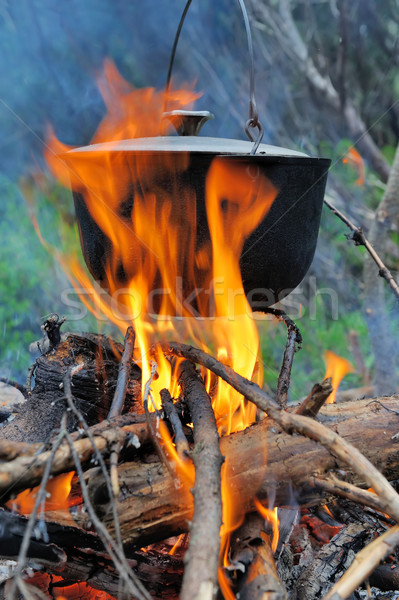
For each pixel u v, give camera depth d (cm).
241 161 137
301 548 144
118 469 119
